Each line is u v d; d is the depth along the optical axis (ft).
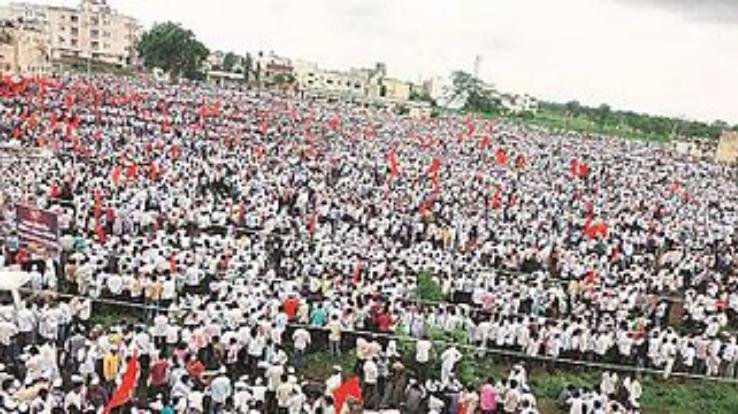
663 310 94.38
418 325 72.95
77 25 520.42
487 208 140.36
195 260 81.25
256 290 74.23
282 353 65.92
